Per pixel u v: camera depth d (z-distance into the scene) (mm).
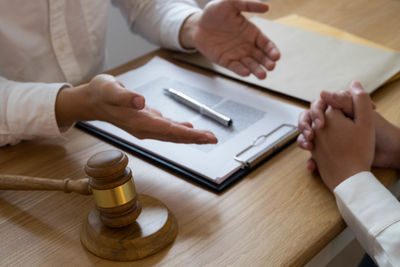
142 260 521
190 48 1048
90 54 1180
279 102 812
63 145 758
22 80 1091
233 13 908
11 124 748
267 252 520
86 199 627
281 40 1029
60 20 1081
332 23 1104
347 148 624
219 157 675
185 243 540
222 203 602
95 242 534
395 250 520
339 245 600
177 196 620
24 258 535
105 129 772
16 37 1031
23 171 701
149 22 1133
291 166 667
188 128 635
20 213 609
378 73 862
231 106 805
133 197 535
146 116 643
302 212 580
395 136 659
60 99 739
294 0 1264
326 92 665
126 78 920
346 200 571
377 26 1078
